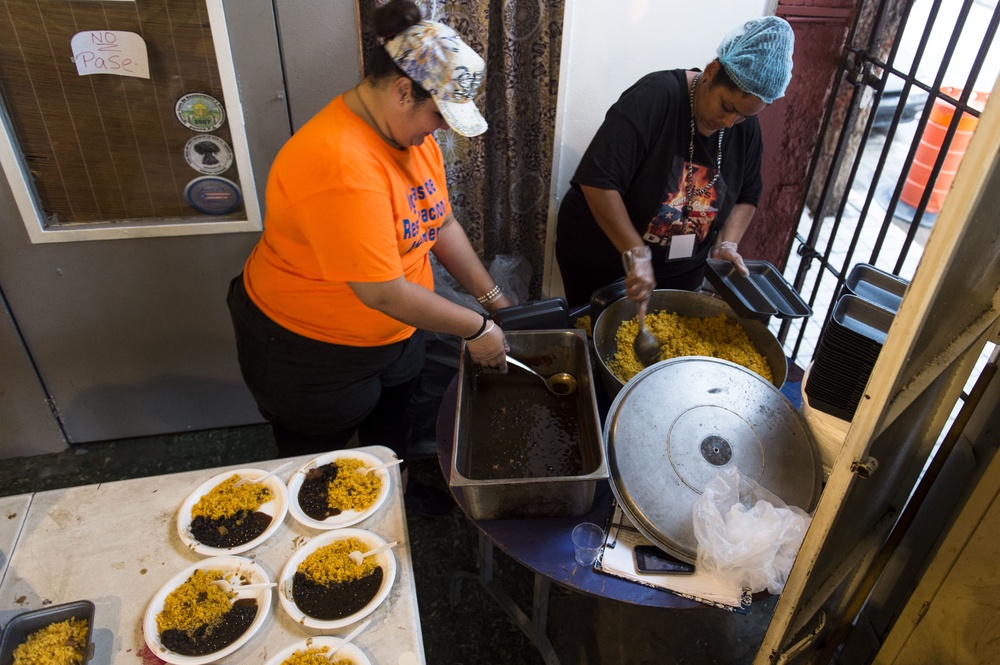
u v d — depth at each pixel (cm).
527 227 236
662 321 164
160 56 163
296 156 120
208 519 124
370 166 119
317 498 129
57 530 122
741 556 110
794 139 227
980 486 109
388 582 114
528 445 137
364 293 126
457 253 164
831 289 304
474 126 113
